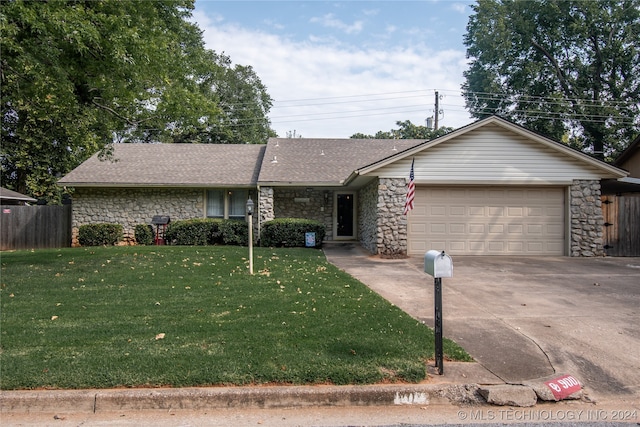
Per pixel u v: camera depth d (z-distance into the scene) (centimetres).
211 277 851
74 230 1650
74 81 974
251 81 3631
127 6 974
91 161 1798
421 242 1302
